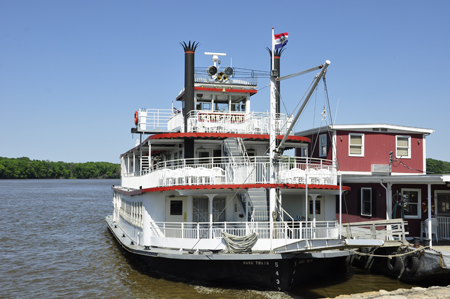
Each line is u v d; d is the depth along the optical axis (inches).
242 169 836.0
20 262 1063.0
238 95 1114.7
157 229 880.3
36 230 1633.9
